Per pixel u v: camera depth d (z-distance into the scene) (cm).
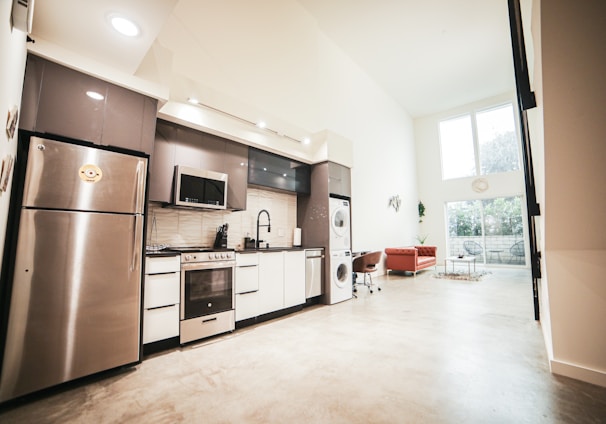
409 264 647
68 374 177
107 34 180
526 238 777
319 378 190
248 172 345
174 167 274
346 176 464
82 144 200
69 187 184
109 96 211
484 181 839
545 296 232
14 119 146
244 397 167
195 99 279
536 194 278
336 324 310
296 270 364
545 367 205
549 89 164
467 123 885
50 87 185
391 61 654
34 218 171
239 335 276
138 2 156
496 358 221
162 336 232
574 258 196
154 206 286
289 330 290
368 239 650
